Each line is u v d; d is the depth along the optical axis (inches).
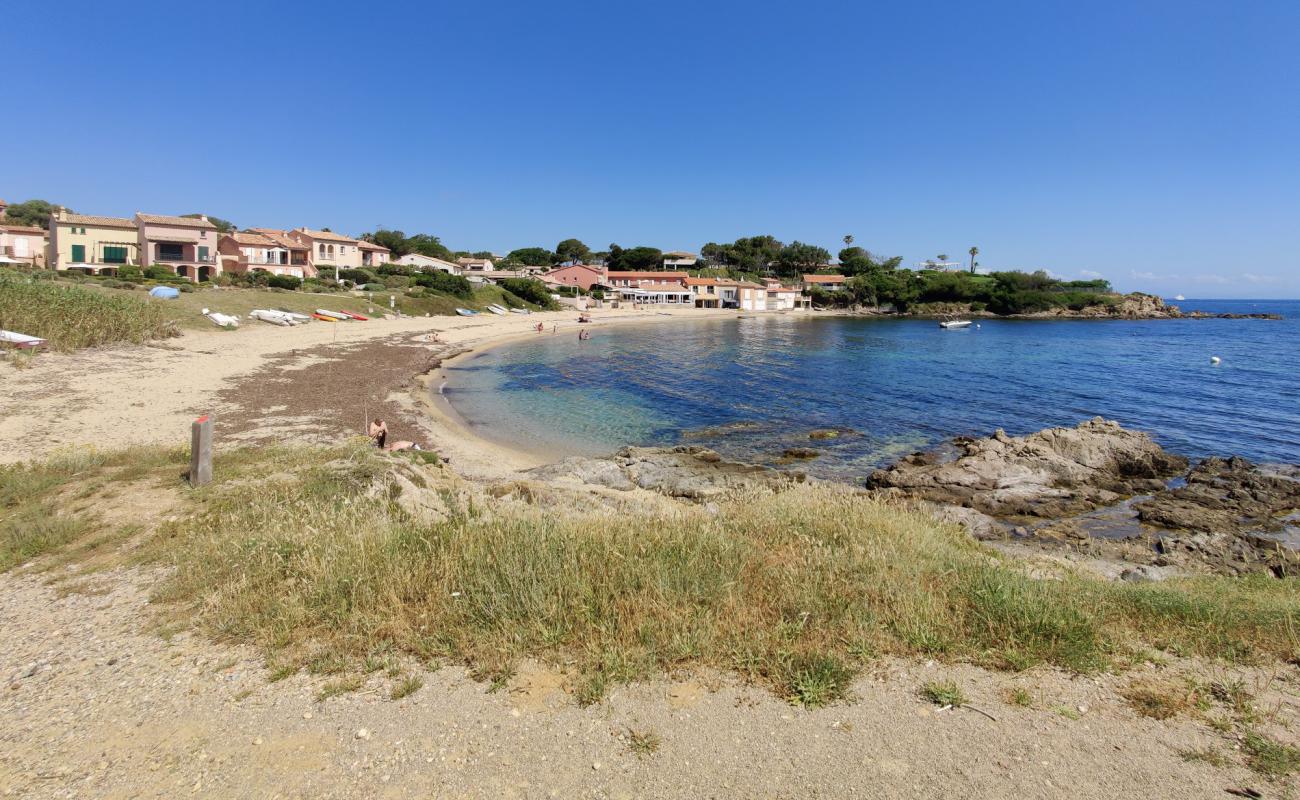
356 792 142.9
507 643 200.1
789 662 192.1
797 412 1132.5
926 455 810.2
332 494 366.9
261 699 178.7
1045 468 743.1
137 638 216.2
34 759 154.6
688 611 217.5
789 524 338.3
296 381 1155.9
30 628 225.0
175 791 143.5
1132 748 160.7
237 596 234.5
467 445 831.1
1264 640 222.4
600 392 1338.6
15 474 420.8
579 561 251.0
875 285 4822.8
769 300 4709.6
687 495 651.5
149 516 339.6
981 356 2065.7
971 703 179.3
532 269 4879.4
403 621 213.2
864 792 143.7
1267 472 737.0
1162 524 593.0
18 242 2237.9
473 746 158.2
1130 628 231.8
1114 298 4805.6
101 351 1141.7
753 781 146.8
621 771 149.8
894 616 224.7
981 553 368.8
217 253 2484.0
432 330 2239.2
